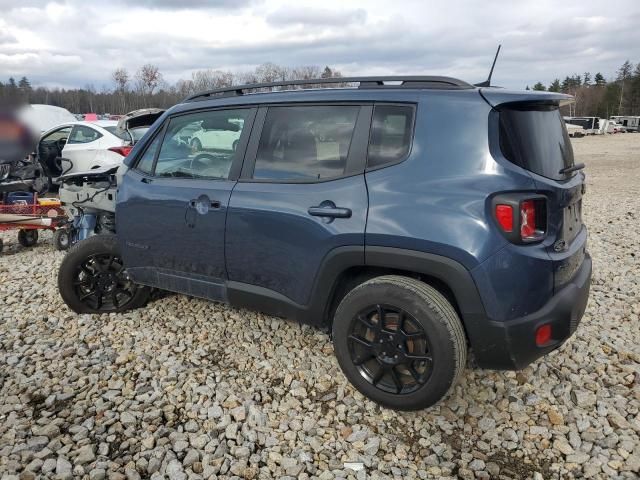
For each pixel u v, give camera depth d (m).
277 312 3.42
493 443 2.88
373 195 2.92
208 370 3.56
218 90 3.82
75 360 3.71
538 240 2.70
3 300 4.94
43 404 3.20
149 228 3.90
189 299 4.73
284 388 3.38
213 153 3.68
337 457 2.79
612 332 4.06
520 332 2.69
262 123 3.47
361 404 3.20
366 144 3.05
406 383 3.02
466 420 3.07
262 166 3.42
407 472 2.68
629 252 6.35
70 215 5.57
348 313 3.05
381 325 2.96
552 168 2.88
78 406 3.16
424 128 2.88
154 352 3.82
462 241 2.65
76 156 9.83
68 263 4.32
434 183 2.78
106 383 3.42
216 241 3.54
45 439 2.85
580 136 51.16
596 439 2.87
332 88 3.30
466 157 2.75
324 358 3.70
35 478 2.59
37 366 3.64
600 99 93.12
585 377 3.40
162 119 4.04
